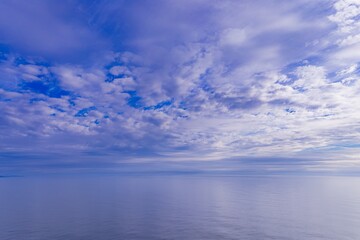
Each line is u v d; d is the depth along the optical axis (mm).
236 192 76062
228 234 30172
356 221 35969
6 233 30453
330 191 76688
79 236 29328
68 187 100000
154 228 32812
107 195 70062
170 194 72375
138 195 70188
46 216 40062
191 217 39406
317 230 31562
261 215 40594
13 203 54875
